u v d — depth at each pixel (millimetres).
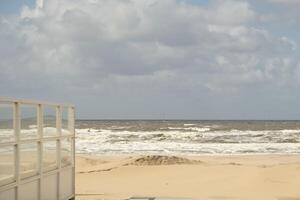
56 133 10727
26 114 8945
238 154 40281
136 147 48875
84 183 20984
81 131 80062
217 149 46188
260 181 19109
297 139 59750
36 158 9484
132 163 26531
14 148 8438
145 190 18328
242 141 57438
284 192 16938
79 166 27531
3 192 7918
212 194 16875
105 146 50375
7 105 8094
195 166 25141
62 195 11203
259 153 41938
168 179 21500
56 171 10656
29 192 9078
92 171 24781
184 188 18594
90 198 15750
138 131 80000
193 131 79125
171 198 12188
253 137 63562
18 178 8508
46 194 10039
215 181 19891
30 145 9141
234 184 18906
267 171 21531
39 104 9539
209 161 30141
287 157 35281
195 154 40312
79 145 51688
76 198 15711
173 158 27484
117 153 41969
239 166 24938
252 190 17547
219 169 23578
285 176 20031
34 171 9375
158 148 47625
